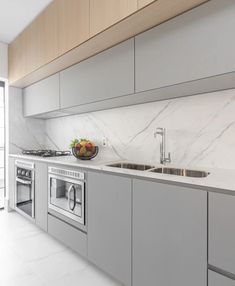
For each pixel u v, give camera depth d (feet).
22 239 7.61
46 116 10.66
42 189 7.92
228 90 5.12
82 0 5.83
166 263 4.07
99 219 5.52
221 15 3.87
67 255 6.57
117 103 7.00
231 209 3.23
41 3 7.25
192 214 3.69
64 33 6.50
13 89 10.53
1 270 5.76
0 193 11.20
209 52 4.04
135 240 4.63
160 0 4.03
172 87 4.86
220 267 3.36
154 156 6.68
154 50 4.95
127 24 4.88
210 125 5.44
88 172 5.88
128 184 4.79
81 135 9.37
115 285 5.22
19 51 9.24
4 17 8.02
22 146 10.84
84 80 6.96
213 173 4.63
